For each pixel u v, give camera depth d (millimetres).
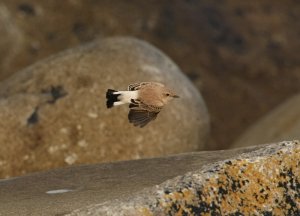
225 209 8766
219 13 29703
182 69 27031
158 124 15656
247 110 26266
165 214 8500
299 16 30875
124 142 15383
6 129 15422
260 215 8852
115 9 27891
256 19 30078
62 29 26719
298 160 9289
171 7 28984
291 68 28594
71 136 15375
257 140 19625
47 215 9234
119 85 15820
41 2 27031
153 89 7543
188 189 8734
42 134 15383
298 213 9008
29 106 15695
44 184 11188
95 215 8422
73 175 11523
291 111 19797
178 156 11789
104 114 15516
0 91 16375
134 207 8484
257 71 28062
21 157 15234
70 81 15930
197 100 16609
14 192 10867
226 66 27766
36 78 16172
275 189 9039
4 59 24562
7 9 25984
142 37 27516
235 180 8969
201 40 28328
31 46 25500
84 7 27500
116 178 11086
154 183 10570
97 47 16531
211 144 24703
